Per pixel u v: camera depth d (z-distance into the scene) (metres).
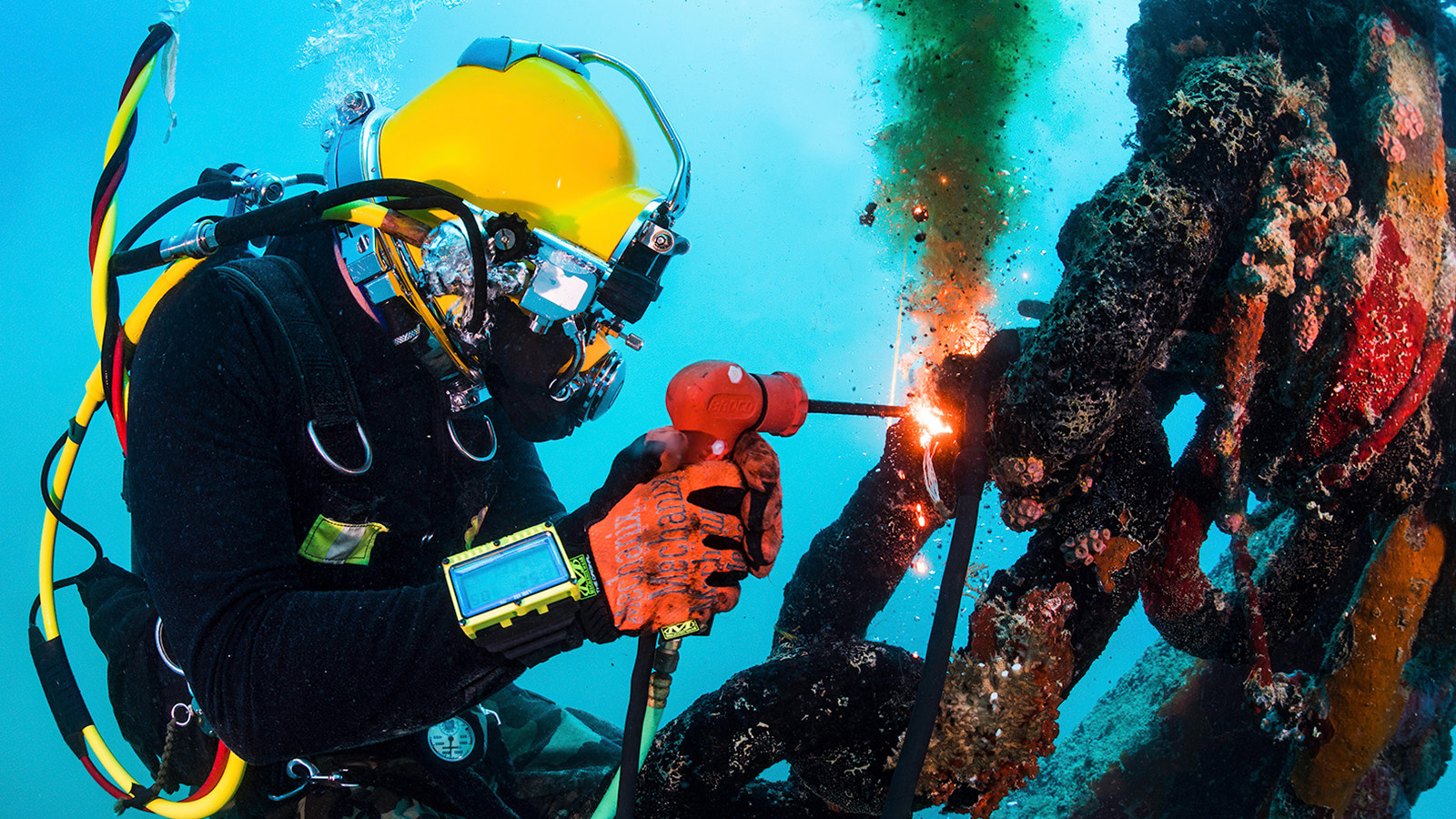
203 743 1.38
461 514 1.38
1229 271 1.17
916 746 0.98
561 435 1.42
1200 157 1.11
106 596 1.54
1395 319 1.17
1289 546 1.34
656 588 1.02
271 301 1.21
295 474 1.21
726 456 1.07
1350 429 1.22
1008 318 1.53
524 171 1.25
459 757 1.43
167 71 1.48
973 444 1.12
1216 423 1.24
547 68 1.35
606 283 1.22
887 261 1.42
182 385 1.14
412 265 1.21
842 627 1.43
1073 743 1.80
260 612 1.09
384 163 1.29
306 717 1.06
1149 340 1.09
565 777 1.63
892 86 1.39
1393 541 1.29
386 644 1.06
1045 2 1.33
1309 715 1.32
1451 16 1.30
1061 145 2.09
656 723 1.16
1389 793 1.40
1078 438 1.11
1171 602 1.28
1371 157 1.18
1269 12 1.20
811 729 1.25
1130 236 1.09
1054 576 1.23
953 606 1.03
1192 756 1.59
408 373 1.28
